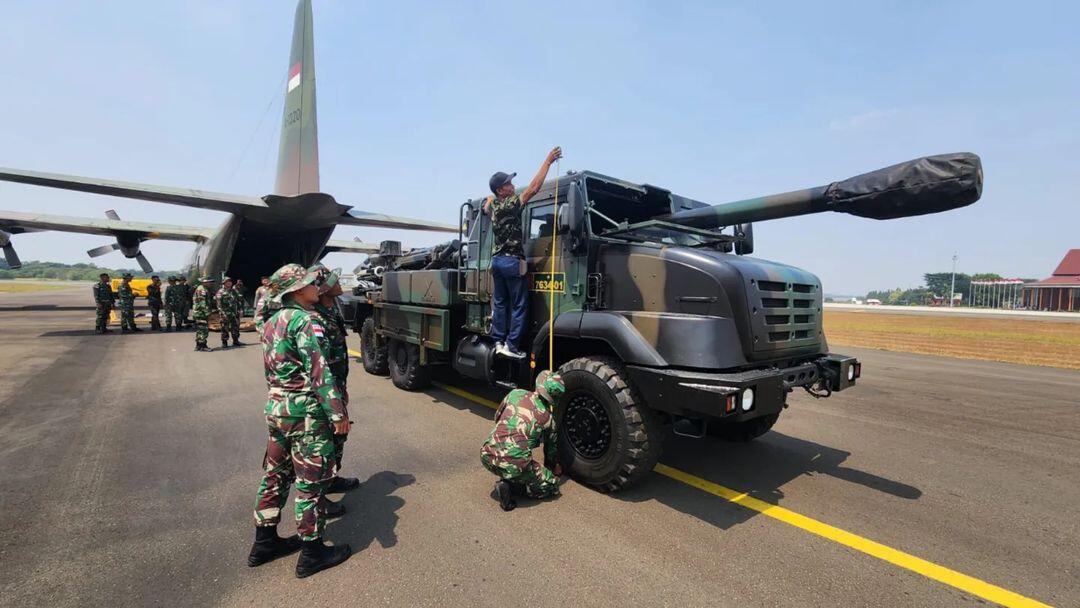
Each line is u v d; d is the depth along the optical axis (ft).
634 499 12.37
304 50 57.57
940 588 8.83
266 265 71.10
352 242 98.84
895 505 12.33
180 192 49.47
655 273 13.07
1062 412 22.18
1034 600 8.55
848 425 19.85
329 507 11.07
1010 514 11.94
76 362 30.58
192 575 8.68
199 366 29.84
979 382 29.96
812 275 15.28
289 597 8.13
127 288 50.16
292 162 60.54
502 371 17.94
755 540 10.40
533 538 10.23
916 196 11.24
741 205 14.20
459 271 19.88
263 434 16.65
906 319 111.96
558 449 13.67
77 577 8.54
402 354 24.00
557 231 15.33
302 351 8.51
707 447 16.87
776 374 11.87
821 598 8.43
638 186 16.79
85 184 44.32
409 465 14.21
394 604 7.98
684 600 8.25
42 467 13.52
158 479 12.80
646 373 11.92
